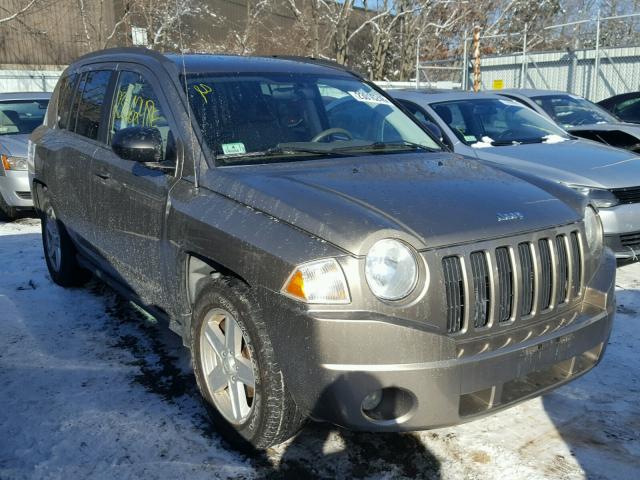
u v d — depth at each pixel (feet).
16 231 25.57
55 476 9.51
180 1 58.08
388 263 8.36
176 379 12.57
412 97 24.04
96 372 12.87
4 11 64.59
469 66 65.05
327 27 77.46
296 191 9.49
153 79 12.71
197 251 10.15
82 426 10.84
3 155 26.61
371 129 13.39
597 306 10.31
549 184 11.26
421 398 8.39
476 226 9.02
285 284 8.57
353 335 8.18
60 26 67.72
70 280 17.57
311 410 8.64
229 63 13.32
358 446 10.32
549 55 57.82
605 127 27.17
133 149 10.98
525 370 9.06
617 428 10.82
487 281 8.98
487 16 89.71
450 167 11.59
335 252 8.39
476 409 8.99
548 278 9.66
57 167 16.15
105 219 13.65
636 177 18.58
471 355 8.61
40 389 12.16
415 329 8.31
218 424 10.36
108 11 64.39
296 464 9.85
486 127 22.89
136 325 15.35
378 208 9.07
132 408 11.45
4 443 10.36
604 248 11.10
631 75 52.19
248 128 11.80
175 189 11.10
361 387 8.27
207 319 10.34
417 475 9.61
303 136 12.25
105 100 14.51
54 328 15.16
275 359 9.01
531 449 10.24
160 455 10.05
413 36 85.25
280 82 13.24
